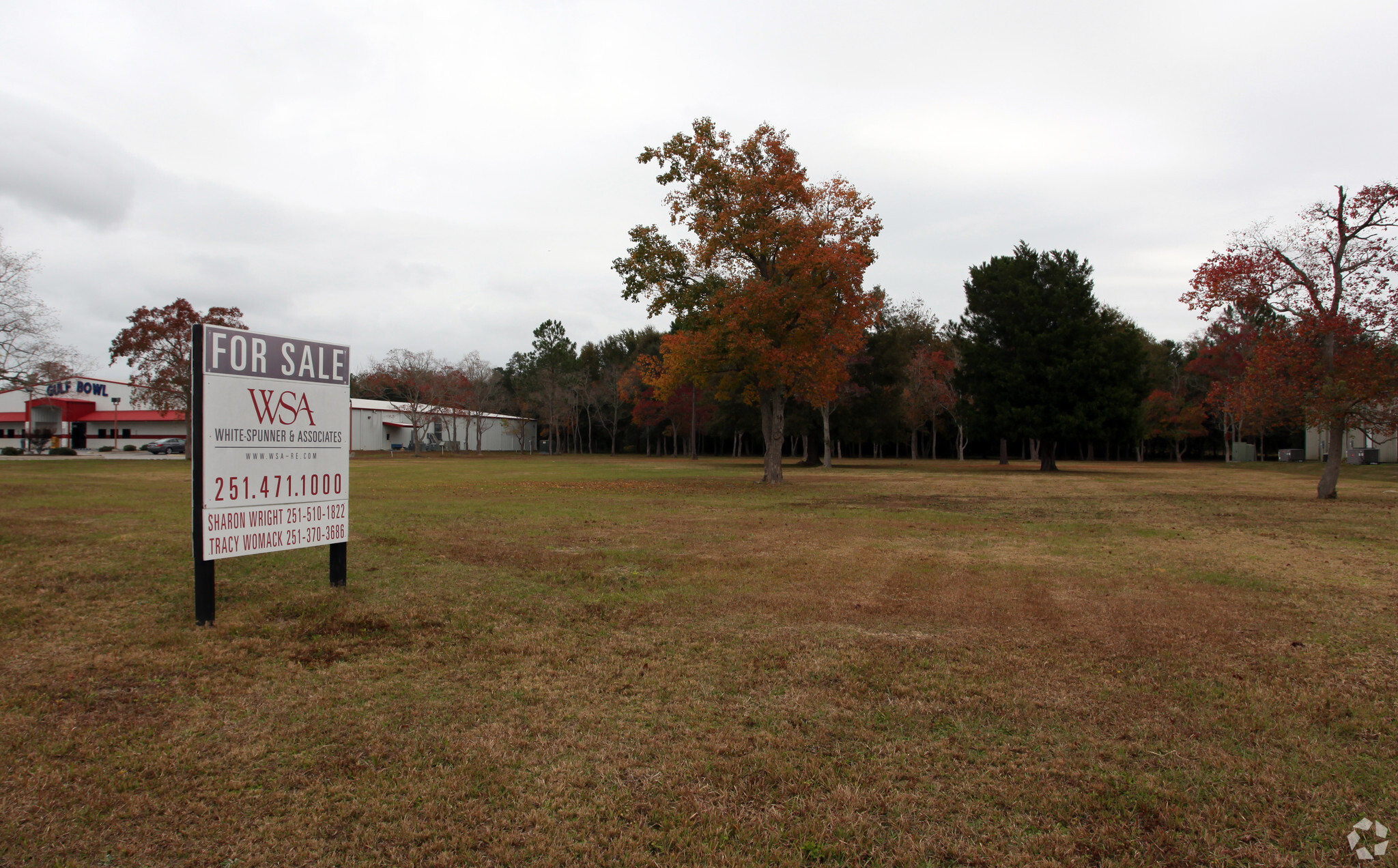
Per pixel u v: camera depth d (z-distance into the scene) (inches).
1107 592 322.7
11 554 378.9
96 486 853.8
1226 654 231.5
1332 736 171.5
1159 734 171.6
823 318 1019.9
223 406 265.7
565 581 337.7
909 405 2244.1
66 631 246.4
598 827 131.7
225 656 222.4
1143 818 135.9
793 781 148.4
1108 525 570.3
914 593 318.3
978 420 1738.4
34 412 2755.9
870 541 474.3
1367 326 791.1
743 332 983.6
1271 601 305.6
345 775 149.9
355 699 190.1
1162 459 3034.0
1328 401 787.4
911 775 151.6
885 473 1499.8
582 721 178.1
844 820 134.2
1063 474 1512.1
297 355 292.4
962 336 2111.2
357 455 2635.3
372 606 284.8
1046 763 157.3
